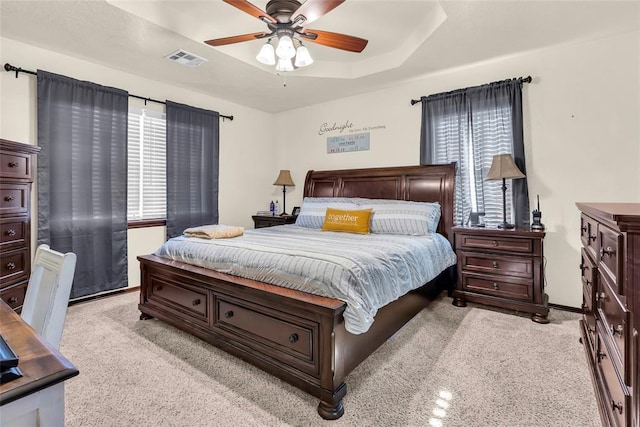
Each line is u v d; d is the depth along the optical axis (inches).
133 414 63.0
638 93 106.4
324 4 75.4
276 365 72.4
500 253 115.3
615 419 50.3
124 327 102.5
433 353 87.0
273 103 184.2
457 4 90.3
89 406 65.0
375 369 79.4
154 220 148.6
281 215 184.1
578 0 88.3
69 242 120.6
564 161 118.5
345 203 149.1
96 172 127.1
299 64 95.7
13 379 24.5
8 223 93.0
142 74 139.6
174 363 81.6
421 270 100.2
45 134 114.0
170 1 99.3
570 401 66.7
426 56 123.8
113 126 131.2
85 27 100.8
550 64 120.0
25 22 97.7
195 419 61.9
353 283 69.2
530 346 90.6
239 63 128.3
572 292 118.3
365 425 60.6
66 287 43.4
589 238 71.8
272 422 61.4
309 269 73.1
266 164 201.5
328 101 180.7
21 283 97.3
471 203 135.6
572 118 116.6
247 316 79.0
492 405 65.7
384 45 129.1
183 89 158.6
